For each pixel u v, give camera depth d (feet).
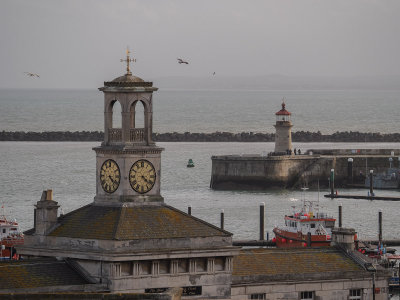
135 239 440.86
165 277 445.37
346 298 521.24
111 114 466.29
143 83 463.42
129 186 458.50
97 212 459.73
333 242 542.98
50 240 456.86
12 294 347.15
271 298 501.56
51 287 431.02
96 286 435.53
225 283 458.50
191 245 451.53
